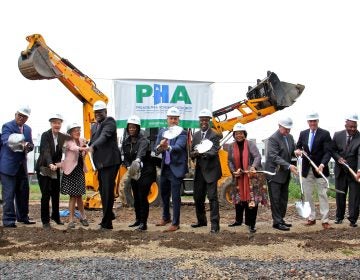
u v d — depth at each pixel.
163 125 13.17
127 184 12.48
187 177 12.90
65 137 8.68
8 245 7.17
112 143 8.39
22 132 9.39
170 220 9.52
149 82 13.16
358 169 9.13
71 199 8.77
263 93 14.18
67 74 11.93
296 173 8.71
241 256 6.39
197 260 6.11
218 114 13.83
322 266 5.76
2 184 9.04
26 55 11.58
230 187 12.75
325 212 9.02
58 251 6.64
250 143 8.80
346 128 9.55
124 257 6.29
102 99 12.37
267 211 12.09
